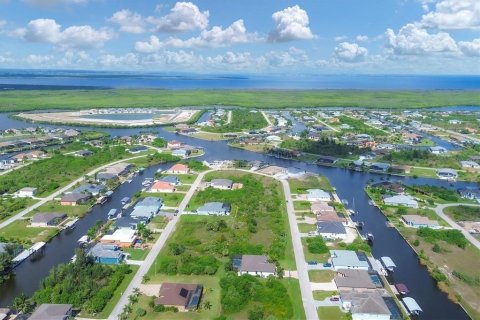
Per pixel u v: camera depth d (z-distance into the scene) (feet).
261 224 553.64
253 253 464.65
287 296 379.96
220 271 431.84
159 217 571.28
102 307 364.38
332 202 639.76
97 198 648.79
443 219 580.71
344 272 420.77
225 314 359.25
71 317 346.95
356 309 357.20
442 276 419.54
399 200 638.12
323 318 355.56
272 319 337.93
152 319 351.05
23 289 404.98
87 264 428.15
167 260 442.91
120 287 398.83
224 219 568.41
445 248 492.54
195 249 479.41
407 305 372.58
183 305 362.94
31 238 508.94
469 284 415.23
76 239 515.09
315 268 438.40
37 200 642.22
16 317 351.87
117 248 467.11
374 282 411.34
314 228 540.93
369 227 557.74
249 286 391.24
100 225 542.16
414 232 538.88
